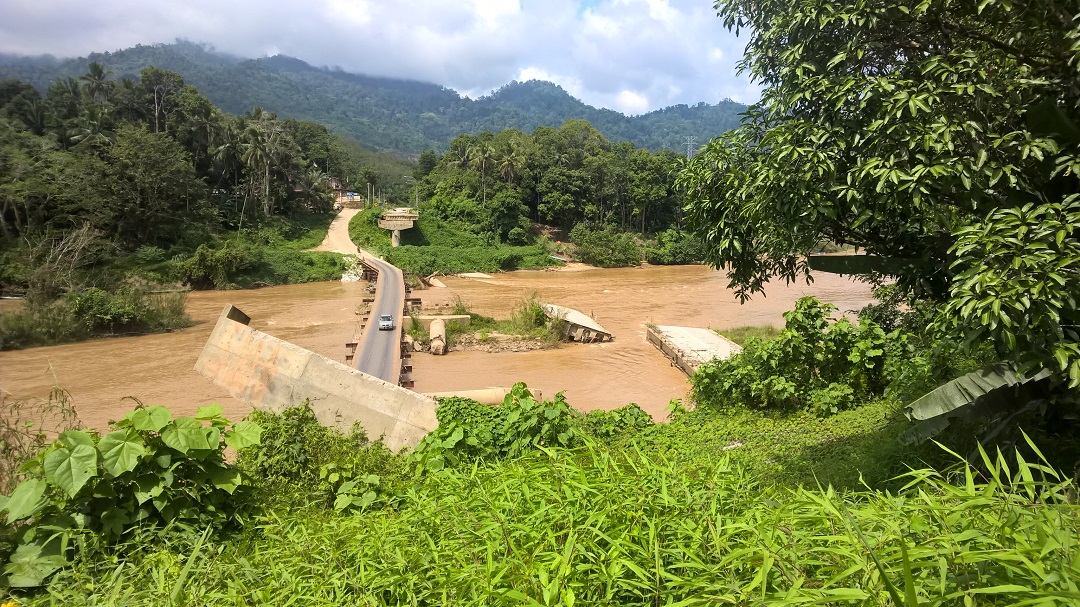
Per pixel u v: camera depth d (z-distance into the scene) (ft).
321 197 293.02
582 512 9.29
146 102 247.91
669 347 92.58
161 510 13.28
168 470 13.76
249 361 51.75
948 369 20.90
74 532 12.39
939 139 14.20
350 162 448.65
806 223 16.22
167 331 121.19
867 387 34.47
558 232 305.12
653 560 7.91
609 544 8.52
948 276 17.19
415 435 34.53
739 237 18.78
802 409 34.40
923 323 27.96
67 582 11.38
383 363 81.87
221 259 186.09
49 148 182.60
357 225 278.87
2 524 12.66
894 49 16.60
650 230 311.68
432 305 154.81
